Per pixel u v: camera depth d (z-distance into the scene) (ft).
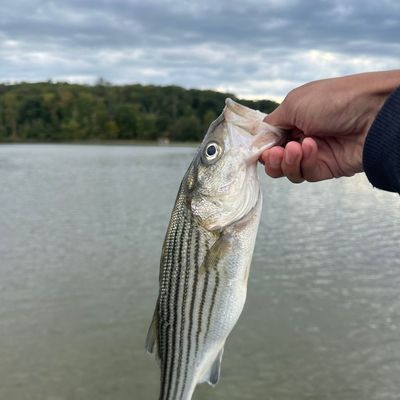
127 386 28.32
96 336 34.12
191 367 11.27
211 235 11.11
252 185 11.29
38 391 27.66
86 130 368.89
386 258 51.80
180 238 11.41
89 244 59.77
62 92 377.91
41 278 46.19
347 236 62.54
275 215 79.51
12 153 267.18
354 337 33.30
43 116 372.79
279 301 39.70
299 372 29.27
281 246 57.36
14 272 48.06
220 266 11.05
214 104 323.16
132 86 377.91
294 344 32.48
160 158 230.27
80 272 48.06
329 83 10.78
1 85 393.50
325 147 11.66
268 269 48.06
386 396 26.94
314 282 44.19
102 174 152.66
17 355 31.42
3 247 58.39
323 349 31.68
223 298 11.05
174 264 11.44
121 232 66.85
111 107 369.30
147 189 116.16
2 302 39.99
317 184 130.00
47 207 88.74
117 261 51.96
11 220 75.72
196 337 11.21
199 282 11.17
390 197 102.01
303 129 11.27
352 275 46.11
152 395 27.61
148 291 42.60
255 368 29.76
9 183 127.03
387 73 10.41
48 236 64.39
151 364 30.68
